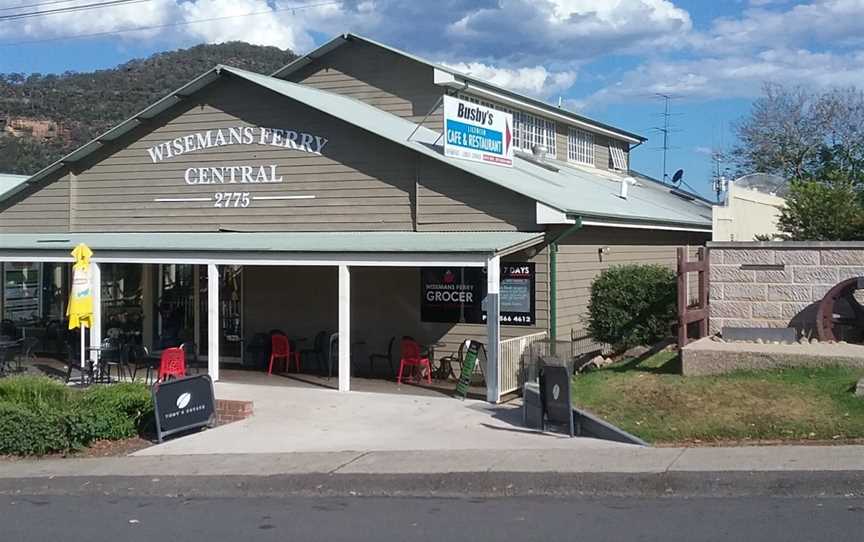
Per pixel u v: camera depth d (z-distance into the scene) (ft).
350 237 56.85
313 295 63.26
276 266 64.18
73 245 61.31
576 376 45.16
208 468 34.22
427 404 48.42
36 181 69.15
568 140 90.33
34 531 27.07
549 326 54.44
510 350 50.90
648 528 24.43
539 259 54.60
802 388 36.78
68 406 41.01
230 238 60.13
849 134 152.15
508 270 55.42
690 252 82.74
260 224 62.44
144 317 70.59
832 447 31.35
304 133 60.90
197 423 42.06
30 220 69.82
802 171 153.38
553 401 38.42
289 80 75.31
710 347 41.73
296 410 47.03
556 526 25.08
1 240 66.44
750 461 30.04
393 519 26.81
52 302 76.48
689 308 48.57
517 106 77.66
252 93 62.54
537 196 53.42
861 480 27.32
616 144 104.06
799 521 24.43
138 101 215.51
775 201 87.04
